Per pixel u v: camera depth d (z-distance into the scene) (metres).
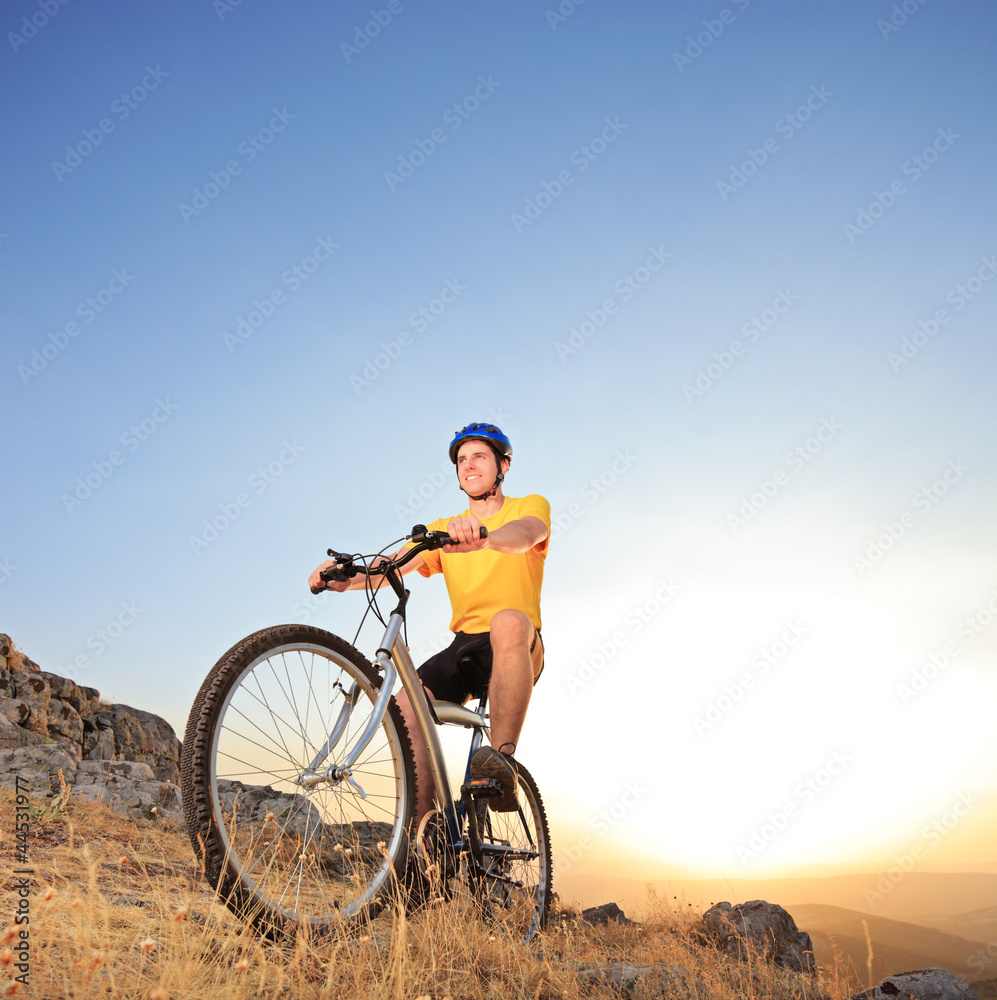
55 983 1.60
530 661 3.11
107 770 7.17
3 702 12.20
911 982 3.48
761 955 4.27
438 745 2.89
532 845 3.37
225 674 2.03
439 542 2.66
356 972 1.92
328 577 2.79
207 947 1.91
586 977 2.73
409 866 2.53
